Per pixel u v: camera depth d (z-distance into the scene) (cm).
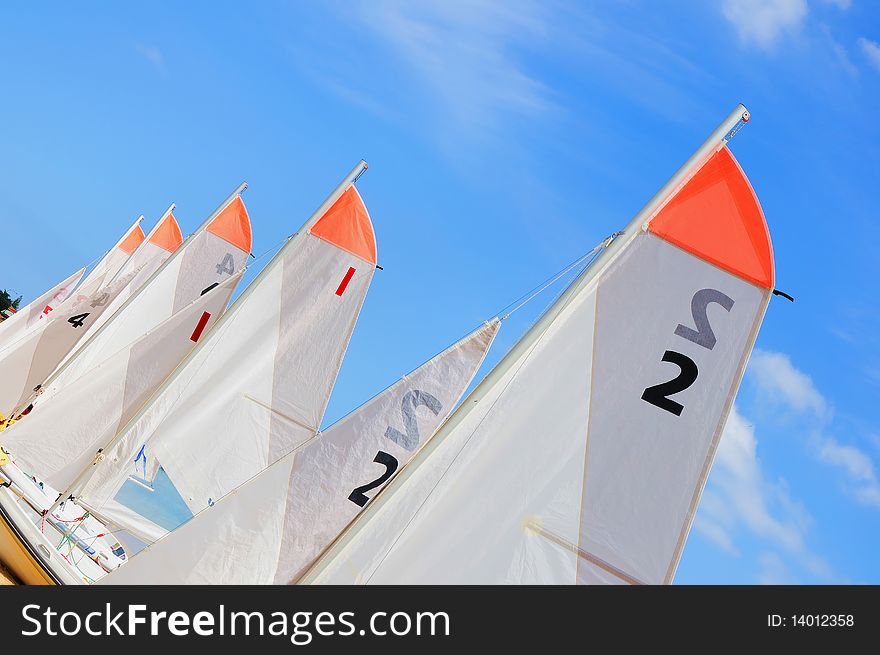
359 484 998
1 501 1352
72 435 1424
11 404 2075
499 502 730
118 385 1466
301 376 1542
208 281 1991
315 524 956
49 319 2139
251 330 1511
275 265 1529
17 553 1352
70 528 1545
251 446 1512
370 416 1013
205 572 894
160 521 1439
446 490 724
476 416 727
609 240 779
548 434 739
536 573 725
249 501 927
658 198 765
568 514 730
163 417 1436
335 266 1562
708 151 765
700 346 744
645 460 732
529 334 738
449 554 724
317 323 1553
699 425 733
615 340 750
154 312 1911
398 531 721
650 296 756
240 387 1505
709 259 754
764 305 741
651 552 721
